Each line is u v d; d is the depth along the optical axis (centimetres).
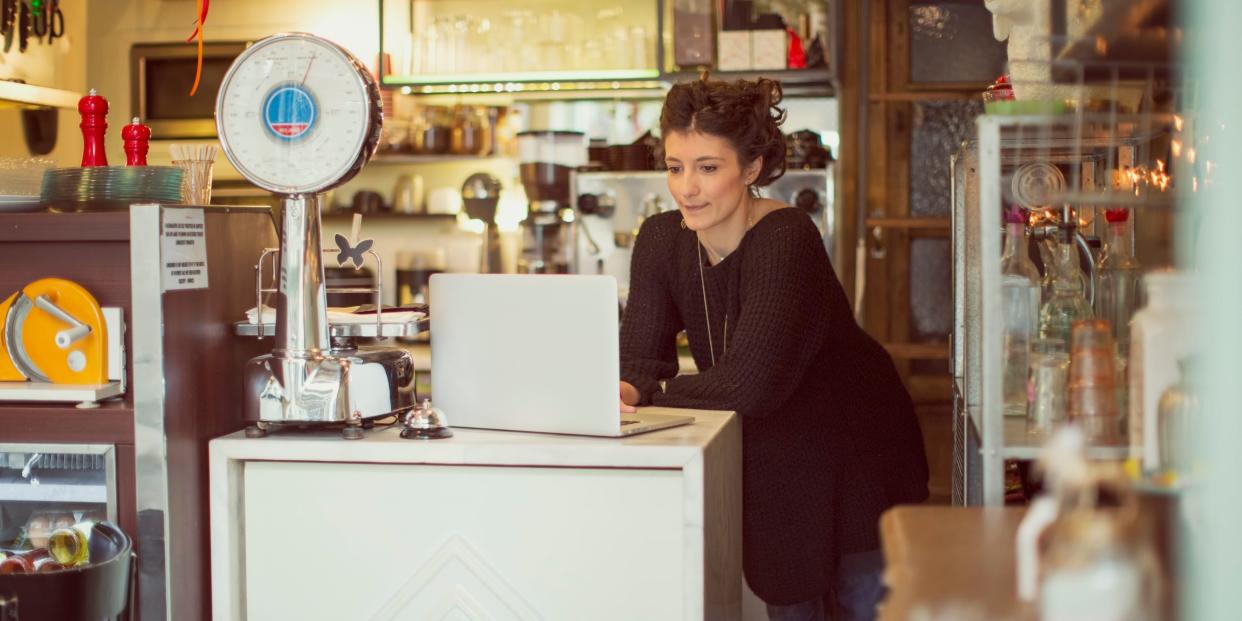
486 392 196
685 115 221
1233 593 98
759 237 225
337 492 191
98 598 180
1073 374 172
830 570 229
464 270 516
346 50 191
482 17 460
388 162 506
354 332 200
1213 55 97
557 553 186
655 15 459
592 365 185
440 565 189
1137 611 109
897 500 241
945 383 444
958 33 444
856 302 448
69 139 480
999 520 145
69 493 204
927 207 447
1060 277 203
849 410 236
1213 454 98
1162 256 185
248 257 221
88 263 204
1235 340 97
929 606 114
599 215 443
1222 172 97
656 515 183
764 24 435
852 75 446
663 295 245
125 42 514
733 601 215
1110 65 160
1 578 174
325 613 192
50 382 202
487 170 514
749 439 230
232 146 191
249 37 514
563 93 495
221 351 210
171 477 194
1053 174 197
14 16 417
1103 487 138
